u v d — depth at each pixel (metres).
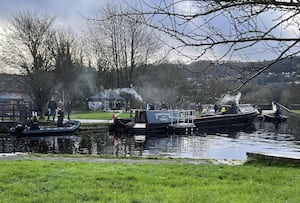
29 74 43.50
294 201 6.57
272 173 9.77
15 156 14.24
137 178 8.70
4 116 34.50
